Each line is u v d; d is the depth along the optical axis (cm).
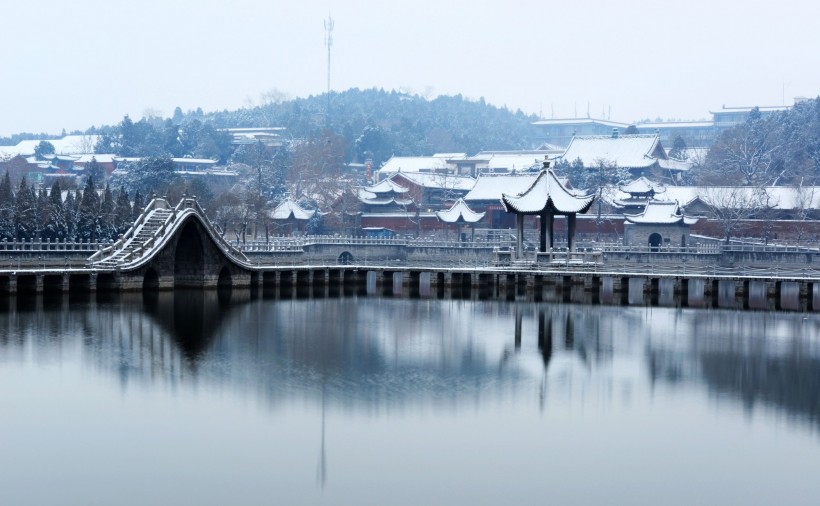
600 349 7950
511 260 12700
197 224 10706
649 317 9850
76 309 9038
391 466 5006
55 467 4916
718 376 6975
